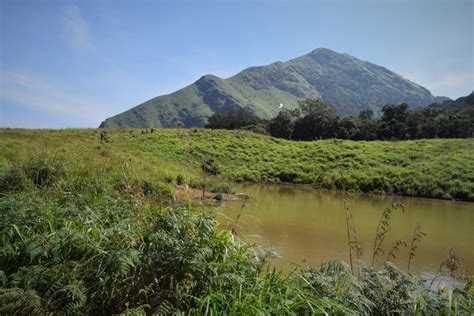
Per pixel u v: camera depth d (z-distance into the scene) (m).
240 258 3.79
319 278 3.71
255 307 2.95
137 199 5.36
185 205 5.11
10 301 2.88
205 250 3.51
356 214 14.95
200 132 42.00
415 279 4.10
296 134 60.56
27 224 4.24
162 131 39.56
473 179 23.38
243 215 12.59
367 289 3.79
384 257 8.64
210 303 3.08
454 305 3.41
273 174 30.81
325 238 10.27
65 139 28.52
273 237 10.04
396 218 14.51
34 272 3.16
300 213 14.55
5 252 3.50
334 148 37.09
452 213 16.47
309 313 3.19
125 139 33.84
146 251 3.56
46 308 2.94
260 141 40.91
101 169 11.48
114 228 3.75
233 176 29.47
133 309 2.87
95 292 3.17
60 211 4.59
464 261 8.62
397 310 3.48
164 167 20.47
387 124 54.88
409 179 24.81
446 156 29.08
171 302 3.28
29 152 13.14
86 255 3.54
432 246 9.99
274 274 3.68
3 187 7.41
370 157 32.72
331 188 26.66
